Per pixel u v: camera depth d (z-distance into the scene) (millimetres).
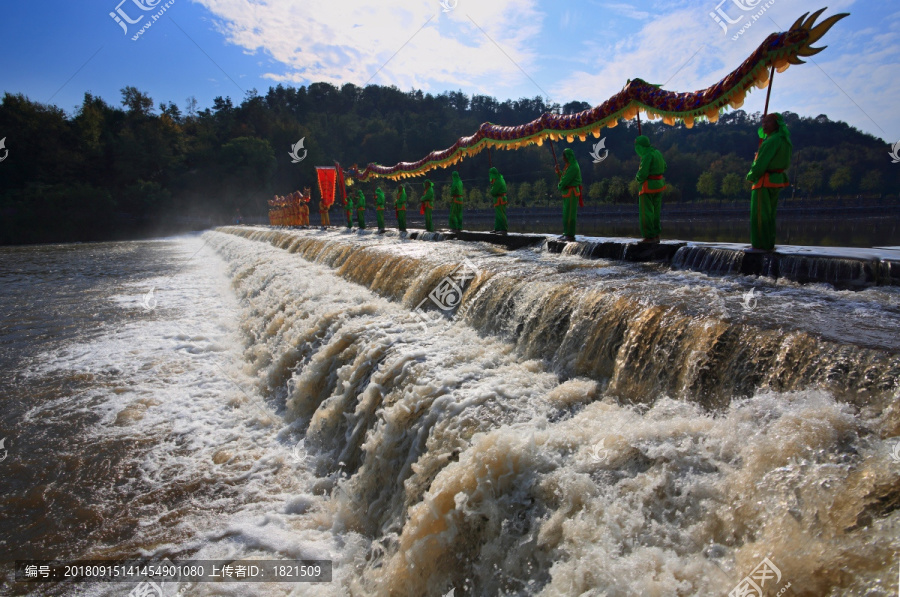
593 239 12977
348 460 7043
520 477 4445
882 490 2957
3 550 5699
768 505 3223
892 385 3779
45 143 77625
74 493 6789
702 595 2932
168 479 7082
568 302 7355
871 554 2633
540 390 6219
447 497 4578
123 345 13539
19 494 6781
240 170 86438
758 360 4738
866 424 3607
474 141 18328
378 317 10172
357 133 107062
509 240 15422
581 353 6680
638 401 5605
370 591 4836
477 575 4199
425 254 13906
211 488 6859
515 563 3963
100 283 24422
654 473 3943
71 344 13656
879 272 6793
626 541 3496
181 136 96562
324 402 8164
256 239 39594
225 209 88938
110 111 93438
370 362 7891
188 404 9648
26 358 12445
